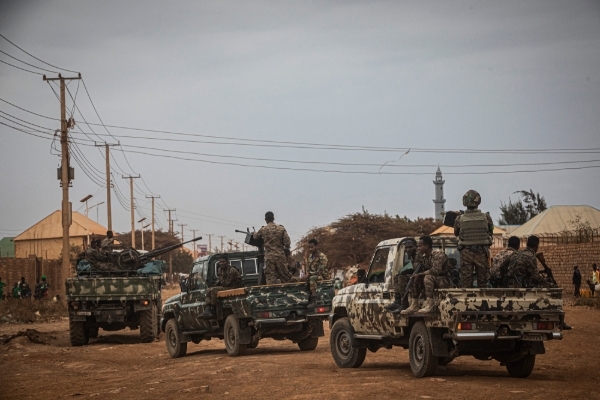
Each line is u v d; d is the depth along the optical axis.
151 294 22.77
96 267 23.73
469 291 10.85
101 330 29.52
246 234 17.83
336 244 72.00
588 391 9.98
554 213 59.56
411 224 75.19
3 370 16.20
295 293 16.66
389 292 12.66
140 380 13.33
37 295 45.81
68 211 39.00
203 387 11.23
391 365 14.25
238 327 16.61
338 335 14.27
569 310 31.50
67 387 12.85
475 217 11.77
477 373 12.65
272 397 10.30
